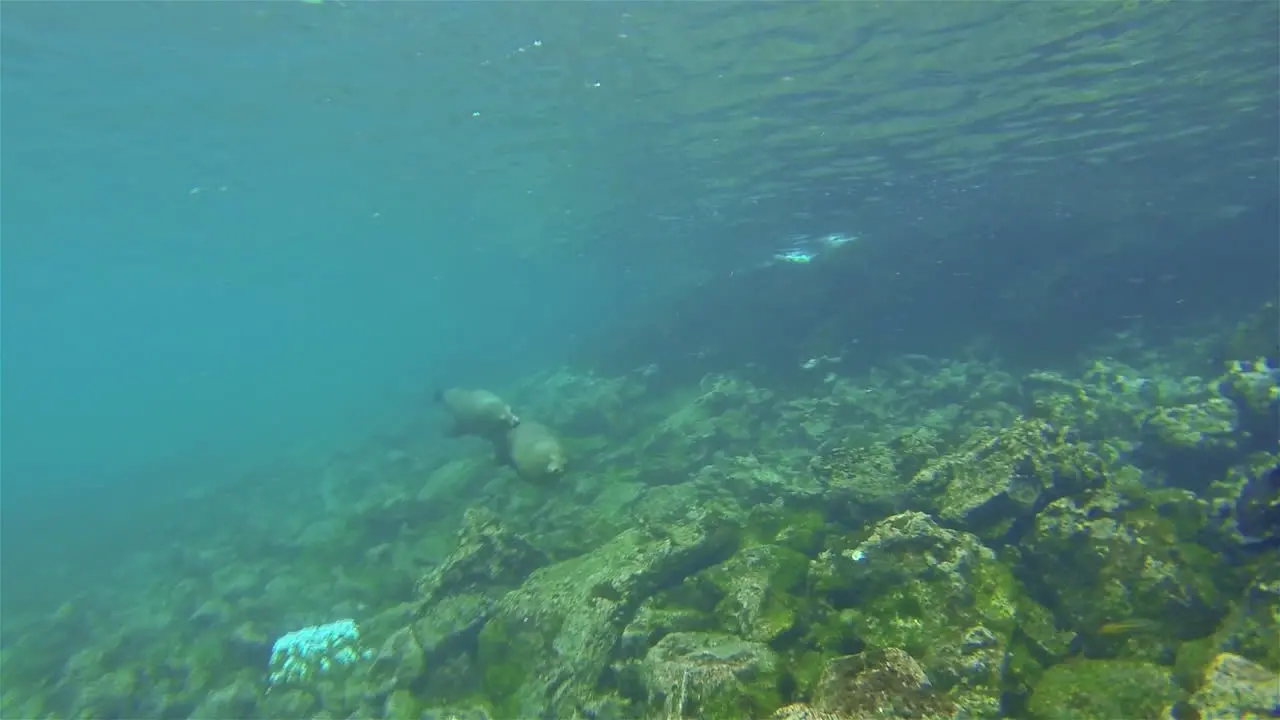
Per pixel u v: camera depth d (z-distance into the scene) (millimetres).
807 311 20188
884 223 21734
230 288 69000
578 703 5805
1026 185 19297
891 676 4145
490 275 71812
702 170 20297
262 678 8828
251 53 14156
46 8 12367
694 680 4723
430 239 42969
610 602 6488
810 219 23844
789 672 4887
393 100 16609
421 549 11477
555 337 42062
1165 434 8773
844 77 13461
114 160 21844
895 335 18828
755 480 9961
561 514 11336
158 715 8516
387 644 7750
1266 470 5477
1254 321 13047
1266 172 19406
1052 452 6219
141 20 12797
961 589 5008
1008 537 5777
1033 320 17656
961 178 19297
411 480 16484
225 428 44969
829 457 8047
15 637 12836
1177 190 19062
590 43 13078
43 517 26547
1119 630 4941
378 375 56219
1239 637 4398
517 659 6922
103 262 42719
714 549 6891
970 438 7215
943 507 6250
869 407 13727
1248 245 18016
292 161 22500
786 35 12094
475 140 19844
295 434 33469
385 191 27469
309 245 43438
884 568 5352
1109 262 17969
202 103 16891
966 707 4172
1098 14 10992
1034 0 10617
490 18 12477
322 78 15312
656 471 12766
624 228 32000
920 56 12492
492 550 8391
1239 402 9156
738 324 21344
